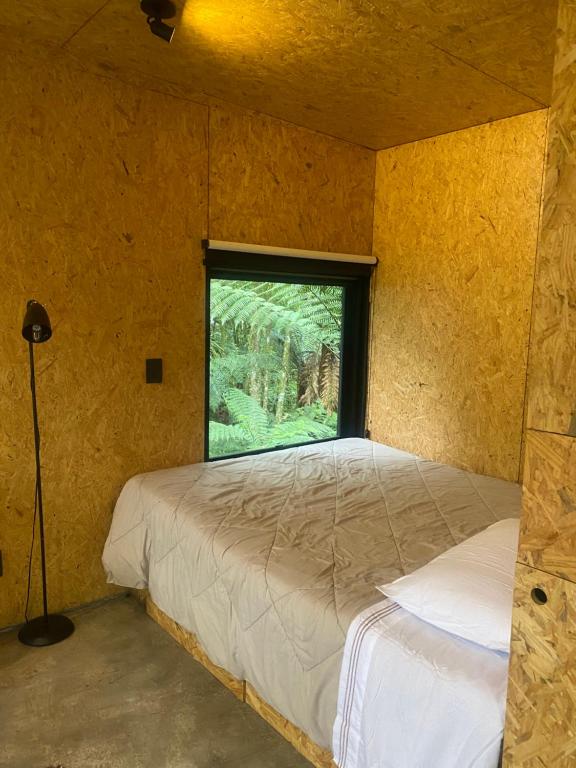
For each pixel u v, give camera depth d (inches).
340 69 95.0
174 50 90.4
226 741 73.5
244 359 127.0
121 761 70.0
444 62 90.9
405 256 134.4
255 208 119.4
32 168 92.2
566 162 36.1
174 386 112.9
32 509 97.8
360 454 128.4
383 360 141.6
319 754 67.8
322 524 87.5
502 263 115.6
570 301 36.4
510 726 42.4
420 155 129.3
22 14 80.6
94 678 85.0
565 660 38.4
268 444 134.1
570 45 35.6
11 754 70.5
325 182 130.0
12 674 85.4
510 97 103.2
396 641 57.3
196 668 88.0
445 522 89.4
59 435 99.7
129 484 105.5
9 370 93.3
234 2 74.9
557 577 38.4
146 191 104.7
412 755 53.1
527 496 39.7
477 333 121.1
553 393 37.6
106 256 101.5
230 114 113.3
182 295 111.7
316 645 63.7
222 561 78.9
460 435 126.0
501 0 73.0
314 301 138.4
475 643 56.0
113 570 101.5
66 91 94.0
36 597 99.6
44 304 95.7
